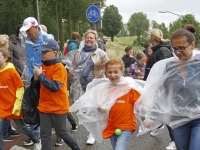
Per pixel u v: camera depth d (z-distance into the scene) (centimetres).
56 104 369
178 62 286
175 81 287
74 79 489
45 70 366
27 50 453
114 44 5275
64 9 2767
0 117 397
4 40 474
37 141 432
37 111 381
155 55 484
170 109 296
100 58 477
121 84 342
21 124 413
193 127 287
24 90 403
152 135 516
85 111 360
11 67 396
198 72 279
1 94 397
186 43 271
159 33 486
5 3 2956
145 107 309
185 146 297
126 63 932
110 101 338
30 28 434
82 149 457
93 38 479
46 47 360
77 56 488
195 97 281
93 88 358
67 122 589
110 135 338
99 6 1018
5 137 495
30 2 2820
